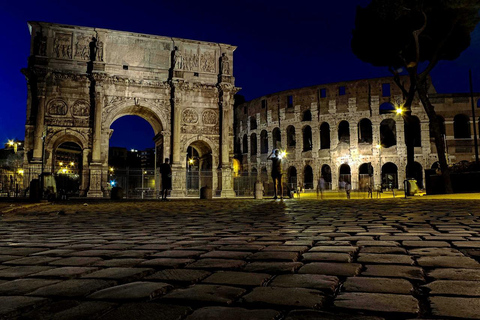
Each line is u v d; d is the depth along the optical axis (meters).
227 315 2.39
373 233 6.51
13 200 27.52
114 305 2.65
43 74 40.69
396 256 4.34
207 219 10.65
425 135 59.22
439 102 59.41
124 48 44.12
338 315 2.37
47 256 4.80
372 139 61.62
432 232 6.46
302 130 67.62
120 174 45.53
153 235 7.03
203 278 3.48
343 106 63.94
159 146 48.09
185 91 45.78
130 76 43.75
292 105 69.31
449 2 30.72
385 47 34.97
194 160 87.25
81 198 37.66
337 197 44.00
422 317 2.32
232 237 6.46
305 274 3.54
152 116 46.47
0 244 6.02
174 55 45.25
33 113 41.09
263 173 50.16
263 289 3.02
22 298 2.86
